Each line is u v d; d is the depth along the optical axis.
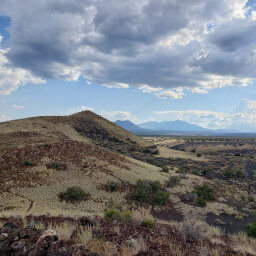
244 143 110.50
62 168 31.33
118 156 45.97
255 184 42.16
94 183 29.28
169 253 4.64
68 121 99.88
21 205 20.70
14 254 3.69
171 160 69.00
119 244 5.00
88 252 3.79
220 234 10.15
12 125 77.56
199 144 116.94
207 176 47.72
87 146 44.84
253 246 7.16
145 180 32.09
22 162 30.33
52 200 23.27
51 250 3.63
